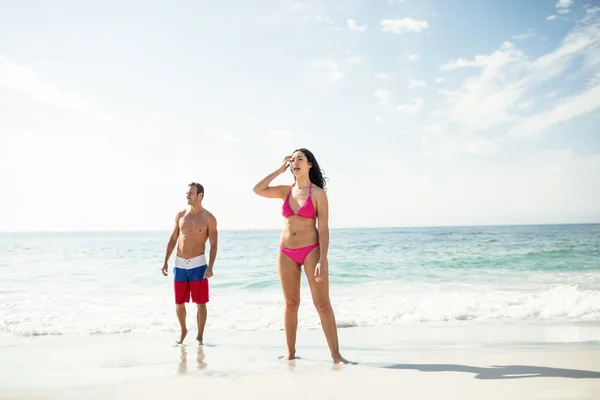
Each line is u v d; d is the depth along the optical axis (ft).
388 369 12.55
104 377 12.12
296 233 13.57
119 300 29.63
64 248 109.81
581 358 13.56
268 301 29.40
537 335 18.52
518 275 43.21
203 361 14.17
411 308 25.96
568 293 29.40
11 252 89.66
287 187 14.47
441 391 10.16
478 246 87.40
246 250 84.07
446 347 16.25
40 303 28.40
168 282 39.24
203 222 18.38
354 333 19.71
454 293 32.14
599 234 165.37
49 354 15.56
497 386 10.47
